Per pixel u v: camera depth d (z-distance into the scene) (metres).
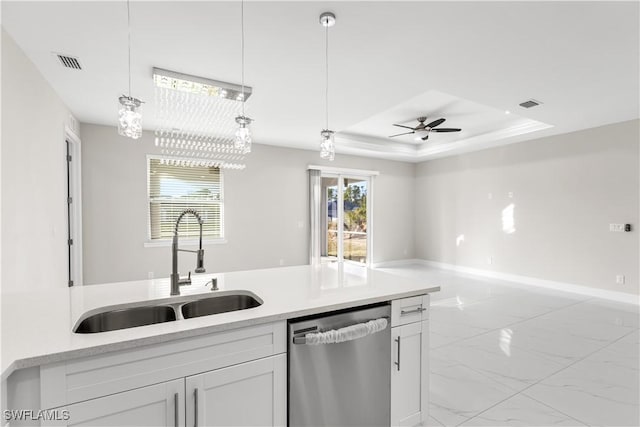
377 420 1.65
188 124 4.25
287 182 5.86
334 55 2.53
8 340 1.07
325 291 1.74
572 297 4.52
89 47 2.37
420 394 1.80
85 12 1.96
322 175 6.37
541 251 5.19
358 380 1.58
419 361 1.80
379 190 7.09
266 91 3.25
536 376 2.38
